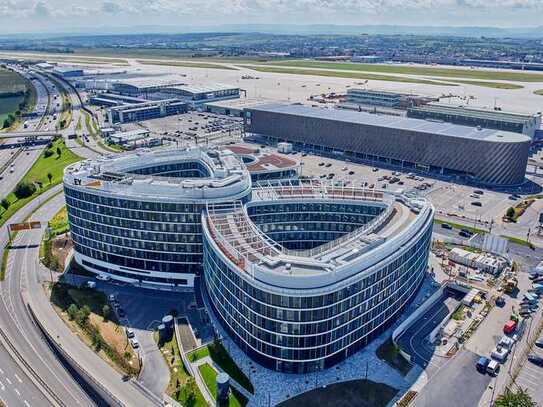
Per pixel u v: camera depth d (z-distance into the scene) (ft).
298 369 426.51
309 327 408.26
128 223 561.84
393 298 478.59
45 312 528.63
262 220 583.17
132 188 558.56
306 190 611.88
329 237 598.75
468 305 530.27
